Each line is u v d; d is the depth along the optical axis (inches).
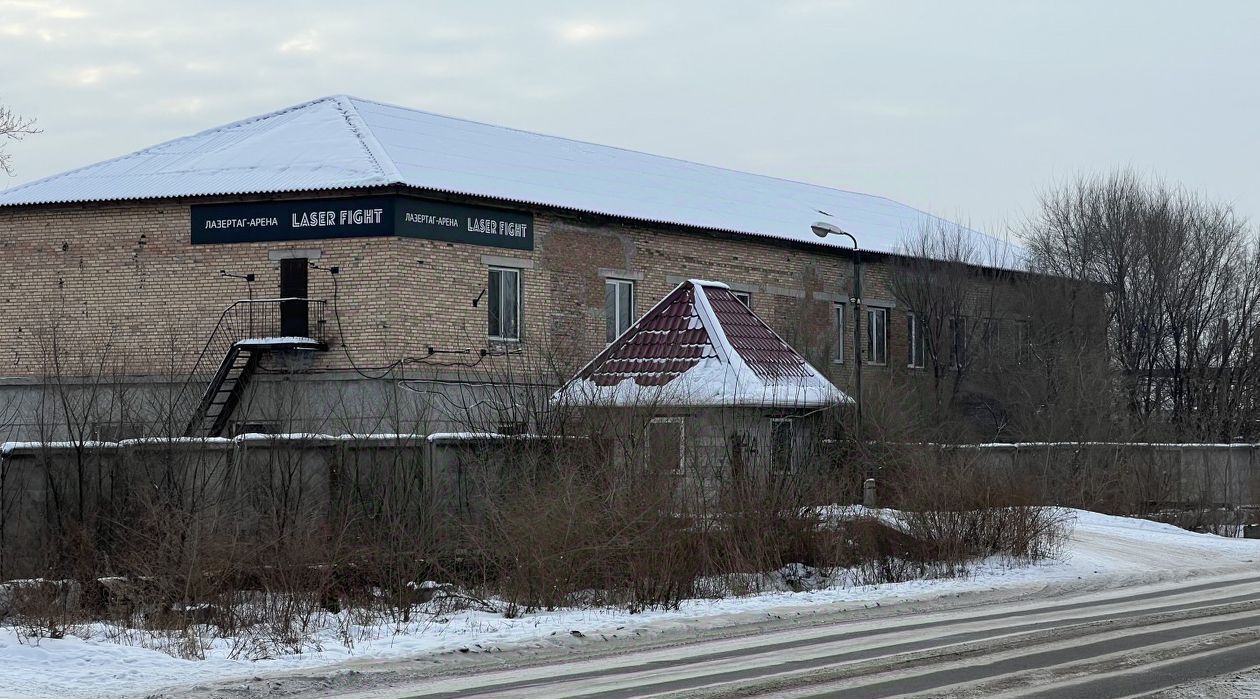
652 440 851.4
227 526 738.2
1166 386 1791.3
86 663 508.4
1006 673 480.7
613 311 1491.1
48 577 699.4
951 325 1749.5
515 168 1525.6
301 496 781.3
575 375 1016.2
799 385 1069.1
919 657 520.7
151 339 1338.6
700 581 781.3
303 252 1307.8
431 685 470.9
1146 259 1803.6
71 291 1363.2
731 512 821.9
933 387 1684.3
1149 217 1817.2
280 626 606.2
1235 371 1785.2
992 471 1035.9
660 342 1120.2
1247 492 1407.5
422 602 711.1
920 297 1755.7
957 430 1531.7
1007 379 1699.1
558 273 1427.2
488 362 1336.1
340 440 819.4
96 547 745.6
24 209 1371.8
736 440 901.2
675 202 1660.9
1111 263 1814.7
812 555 844.6
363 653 546.6
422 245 1304.1
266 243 1317.7
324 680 480.7
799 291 1720.0
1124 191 1854.1
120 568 711.7
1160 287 1790.1
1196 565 945.5
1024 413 1632.6
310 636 589.6
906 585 795.4
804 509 855.7
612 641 584.1
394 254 1283.2
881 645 557.3
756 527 817.5
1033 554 922.7
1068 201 1873.8
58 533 746.8
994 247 1950.1
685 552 768.9
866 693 439.5
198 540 671.8
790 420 1040.8
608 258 1482.5
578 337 1432.1
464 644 562.3
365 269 1289.4
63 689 459.8
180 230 1339.8
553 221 1425.9
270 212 1316.4
